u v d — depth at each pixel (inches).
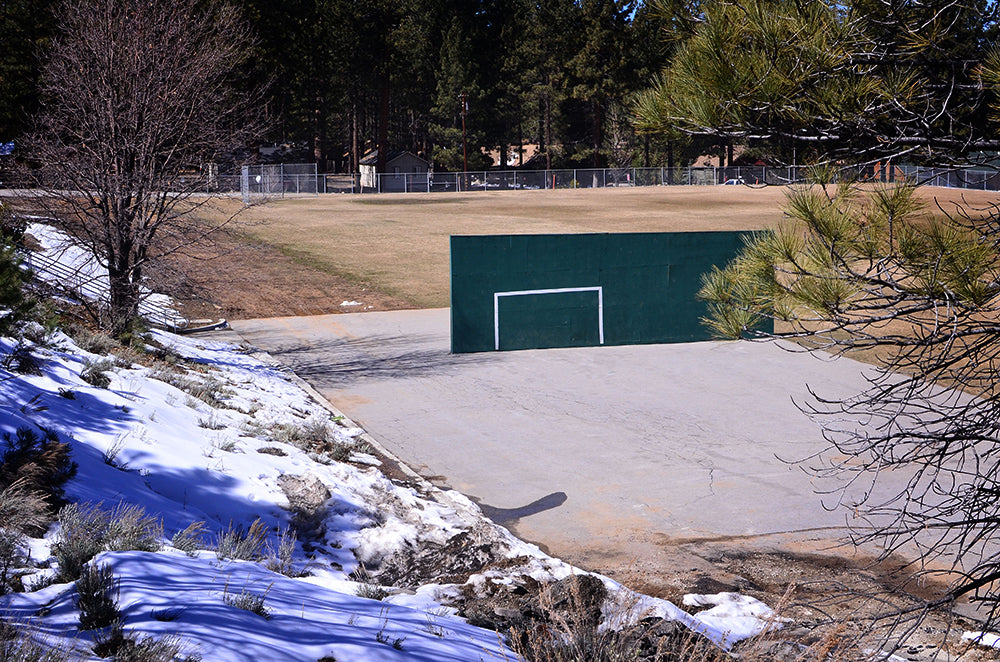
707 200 2982.3
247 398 714.8
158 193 852.6
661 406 796.0
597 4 4183.1
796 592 422.3
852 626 330.0
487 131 4621.1
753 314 273.6
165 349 837.2
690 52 248.2
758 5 238.5
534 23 4554.6
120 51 804.6
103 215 812.6
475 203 2913.4
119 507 349.7
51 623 212.4
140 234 824.9
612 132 4515.3
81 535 284.8
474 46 4544.8
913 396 285.1
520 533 512.1
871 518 530.9
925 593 425.4
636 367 955.3
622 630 270.8
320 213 2503.7
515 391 853.8
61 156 801.6
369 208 2701.8
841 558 474.3
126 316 813.2
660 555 478.6
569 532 514.0
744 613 354.0
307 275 1508.4
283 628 224.5
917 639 362.6
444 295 1392.7
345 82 4549.7
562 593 315.6
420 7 4613.7
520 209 2659.9
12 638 185.6
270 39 2999.5
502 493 580.4
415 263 1667.1
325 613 253.3
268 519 426.9
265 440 572.4
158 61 828.6
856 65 253.1
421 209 2664.9
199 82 848.9
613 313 1079.6
